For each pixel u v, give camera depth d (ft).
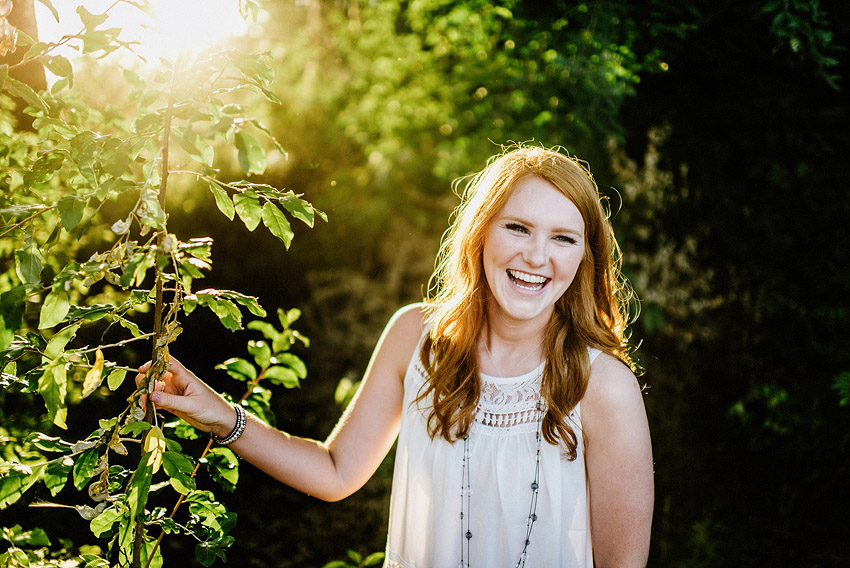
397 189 22.72
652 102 17.84
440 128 22.68
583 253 5.00
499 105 20.48
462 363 5.15
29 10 5.27
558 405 4.89
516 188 4.81
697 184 17.26
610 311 5.26
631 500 4.88
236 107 3.46
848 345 15.20
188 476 3.68
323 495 5.15
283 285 20.30
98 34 3.52
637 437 4.86
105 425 3.86
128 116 9.79
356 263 21.76
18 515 6.81
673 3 15.74
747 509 14.08
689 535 13.52
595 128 17.35
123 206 12.66
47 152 4.00
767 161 16.33
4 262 5.91
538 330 5.06
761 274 16.48
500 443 5.03
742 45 16.03
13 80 3.89
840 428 14.17
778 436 14.67
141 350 9.95
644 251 17.38
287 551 12.31
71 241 6.52
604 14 16.52
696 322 16.92
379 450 5.46
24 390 4.26
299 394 17.19
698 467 14.93
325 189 21.99
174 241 3.53
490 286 4.91
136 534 4.11
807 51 13.70
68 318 4.07
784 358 16.06
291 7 21.71
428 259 22.17
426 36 22.86
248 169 3.39
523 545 5.01
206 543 4.59
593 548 5.14
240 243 20.03
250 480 13.93
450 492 5.11
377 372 5.53
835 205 15.79
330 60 22.38
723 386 16.30
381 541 12.85
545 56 18.08
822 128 15.93
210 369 14.65
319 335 19.38
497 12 19.06
